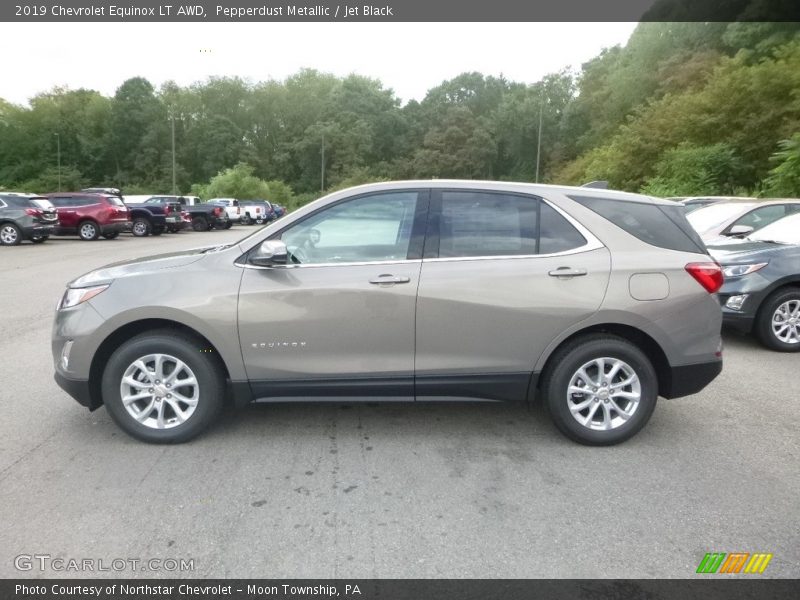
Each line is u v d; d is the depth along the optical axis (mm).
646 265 3975
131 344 3936
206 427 4059
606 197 4164
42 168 89812
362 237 4031
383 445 4086
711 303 4051
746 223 9109
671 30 48188
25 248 18328
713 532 3018
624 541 2938
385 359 3957
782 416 4684
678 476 3637
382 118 108062
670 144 30000
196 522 3088
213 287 3902
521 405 4887
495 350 3951
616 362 4000
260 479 3568
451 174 95688
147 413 4016
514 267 3941
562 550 2861
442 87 111812
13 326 7680
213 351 4031
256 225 42312
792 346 6746
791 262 6691
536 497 3373
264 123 101812
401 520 3127
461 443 4129
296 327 3906
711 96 28031
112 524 3061
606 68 65625
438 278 3914
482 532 3016
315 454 3930
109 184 91812
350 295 3891
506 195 4086
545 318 3918
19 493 3369
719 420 4590
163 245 19938
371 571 2703
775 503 3311
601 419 4117
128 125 91812
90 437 4168
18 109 91125
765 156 25672
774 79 25531
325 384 3986
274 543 2916
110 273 4086
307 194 94375
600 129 54531
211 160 91688
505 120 90438
